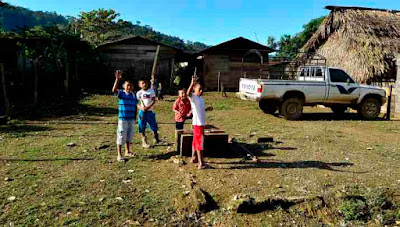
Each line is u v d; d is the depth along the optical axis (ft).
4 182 15.07
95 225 11.53
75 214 12.20
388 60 51.93
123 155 20.07
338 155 21.39
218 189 14.97
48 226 11.32
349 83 38.81
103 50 71.87
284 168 18.26
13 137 24.50
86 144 22.71
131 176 16.44
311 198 13.82
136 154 20.34
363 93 39.52
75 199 13.47
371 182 16.38
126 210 12.75
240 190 14.88
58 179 15.66
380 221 13.00
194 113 17.63
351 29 56.03
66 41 53.31
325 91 38.09
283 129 30.86
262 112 43.21
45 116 35.32
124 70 72.84
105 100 49.44
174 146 22.65
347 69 54.34
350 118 40.70
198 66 83.61
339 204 13.80
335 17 59.98
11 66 61.93
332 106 40.04
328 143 24.95
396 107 44.09
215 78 76.28
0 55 61.46
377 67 50.90
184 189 14.87
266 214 13.03
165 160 19.43
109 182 15.49
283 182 16.03
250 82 38.29
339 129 31.86
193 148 18.74
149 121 22.40
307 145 24.04
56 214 12.17
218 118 37.27
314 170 18.01
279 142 24.82
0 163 17.89
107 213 12.39
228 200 13.93
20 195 13.69
